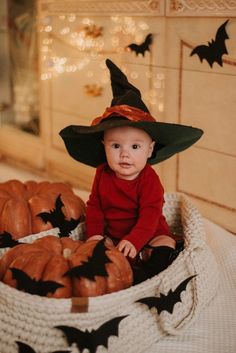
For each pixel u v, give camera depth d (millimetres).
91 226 1444
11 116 2912
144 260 1348
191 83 1887
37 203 1451
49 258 1128
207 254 1333
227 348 1136
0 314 1070
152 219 1341
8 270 1120
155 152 1447
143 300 1097
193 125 1928
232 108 1776
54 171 2686
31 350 1024
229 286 1388
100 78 2225
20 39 2650
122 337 1068
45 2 2381
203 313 1258
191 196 2016
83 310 1023
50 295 1060
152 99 2035
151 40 1973
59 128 2559
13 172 2814
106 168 1456
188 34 1840
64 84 2439
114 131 1322
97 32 2174
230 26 1697
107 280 1098
